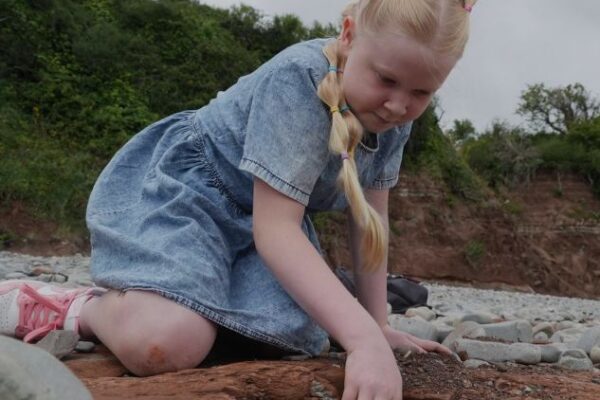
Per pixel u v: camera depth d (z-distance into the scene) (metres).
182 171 2.46
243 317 2.14
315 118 2.12
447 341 3.20
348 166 2.03
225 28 22.53
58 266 9.09
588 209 29.20
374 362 1.76
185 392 1.73
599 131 32.78
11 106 16.97
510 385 2.06
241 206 2.44
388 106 1.97
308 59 2.18
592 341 3.42
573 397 1.98
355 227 2.55
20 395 1.15
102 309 2.16
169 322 1.99
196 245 2.20
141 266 2.15
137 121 17.88
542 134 39.28
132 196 2.49
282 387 1.87
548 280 25.80
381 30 1.92
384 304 2.54
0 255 11.36
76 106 17.61
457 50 1.94
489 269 23.92
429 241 22.92
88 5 20.39
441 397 1.89
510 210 28.00
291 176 2.07
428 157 24.09
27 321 2.34
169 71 19.31
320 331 2.37
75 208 15.36
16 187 14.88
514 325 3.50
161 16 20.73
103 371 2.08
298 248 2.02
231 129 2.38
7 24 17.86
